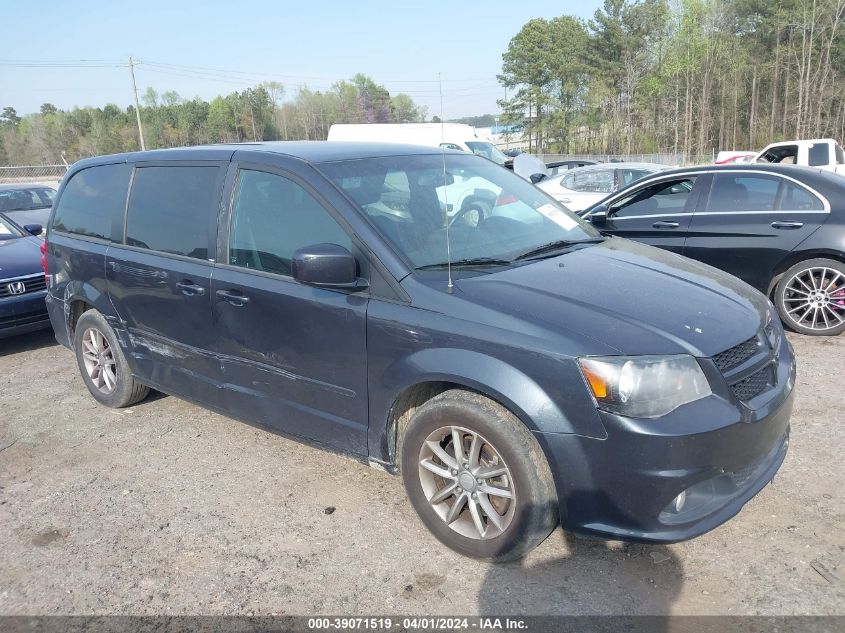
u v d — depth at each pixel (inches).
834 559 113.3
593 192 473.1
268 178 141.5
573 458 102.6
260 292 137.0
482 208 145.9
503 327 107.9
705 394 102.4
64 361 247.1
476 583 112.7
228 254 146.1
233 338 145.4
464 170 157.0
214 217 149.5
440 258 125.3
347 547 124.3
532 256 134.1
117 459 164.2
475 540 116.2
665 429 97.7
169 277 156.6
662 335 104.1
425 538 126.0
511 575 114.3
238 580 116.6
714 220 242.7
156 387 174.4
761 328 117.6
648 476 98.6
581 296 114.3
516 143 2701.8
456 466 116.6
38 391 215.0
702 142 2311.8
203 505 141.3
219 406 156.0
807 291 230.4
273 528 131.6
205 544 127.4
